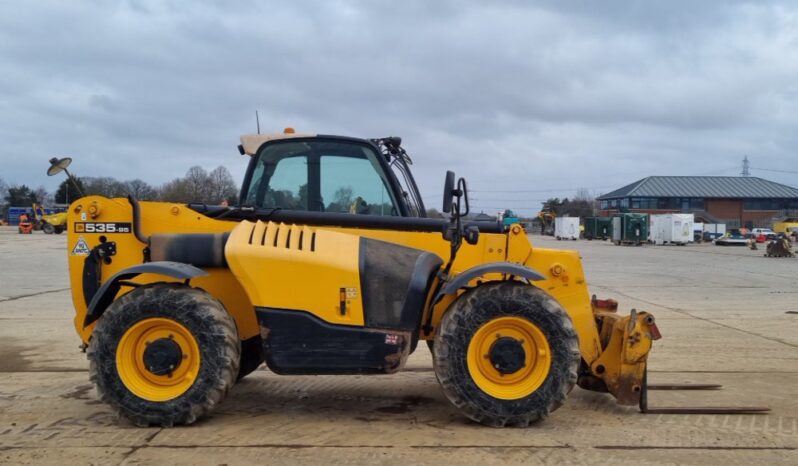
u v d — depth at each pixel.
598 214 84.81
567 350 4.56
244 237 4.66
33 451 4.14
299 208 5.43
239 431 4.57
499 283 4.71
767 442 4.46
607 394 5.69
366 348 4.61
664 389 5.93
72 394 5.61
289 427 4.69
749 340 8.61
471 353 4.58
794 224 59.03
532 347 4.64
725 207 89.00
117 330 4.49
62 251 27.38
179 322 4.49
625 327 4.89
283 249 4.63
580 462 4.04
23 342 8.18
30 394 5.61
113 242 5.18
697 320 10.42
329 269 4.61
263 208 5.40
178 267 4.57
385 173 5.41
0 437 4.42
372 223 5.26
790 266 23.47
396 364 4.62
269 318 4.57
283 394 5.66
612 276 18.98
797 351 7.86
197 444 4.29
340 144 5.47
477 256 5.28
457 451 4.20
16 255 24.88
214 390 4.50
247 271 4.56
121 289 4.98
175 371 4.55
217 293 5.02
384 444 4.32
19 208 70.62
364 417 4.97
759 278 18.41
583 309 5.10
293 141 5.46
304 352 4.59
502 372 4.60
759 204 89.06
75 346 7.93
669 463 4.06
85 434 4.47
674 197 88.44
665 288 15.58
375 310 4.65
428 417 4.97
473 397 4.56
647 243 46.28
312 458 4.06
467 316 4.56
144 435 4.45
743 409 5.16
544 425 4.76
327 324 4.60
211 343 4.50
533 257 5.23
